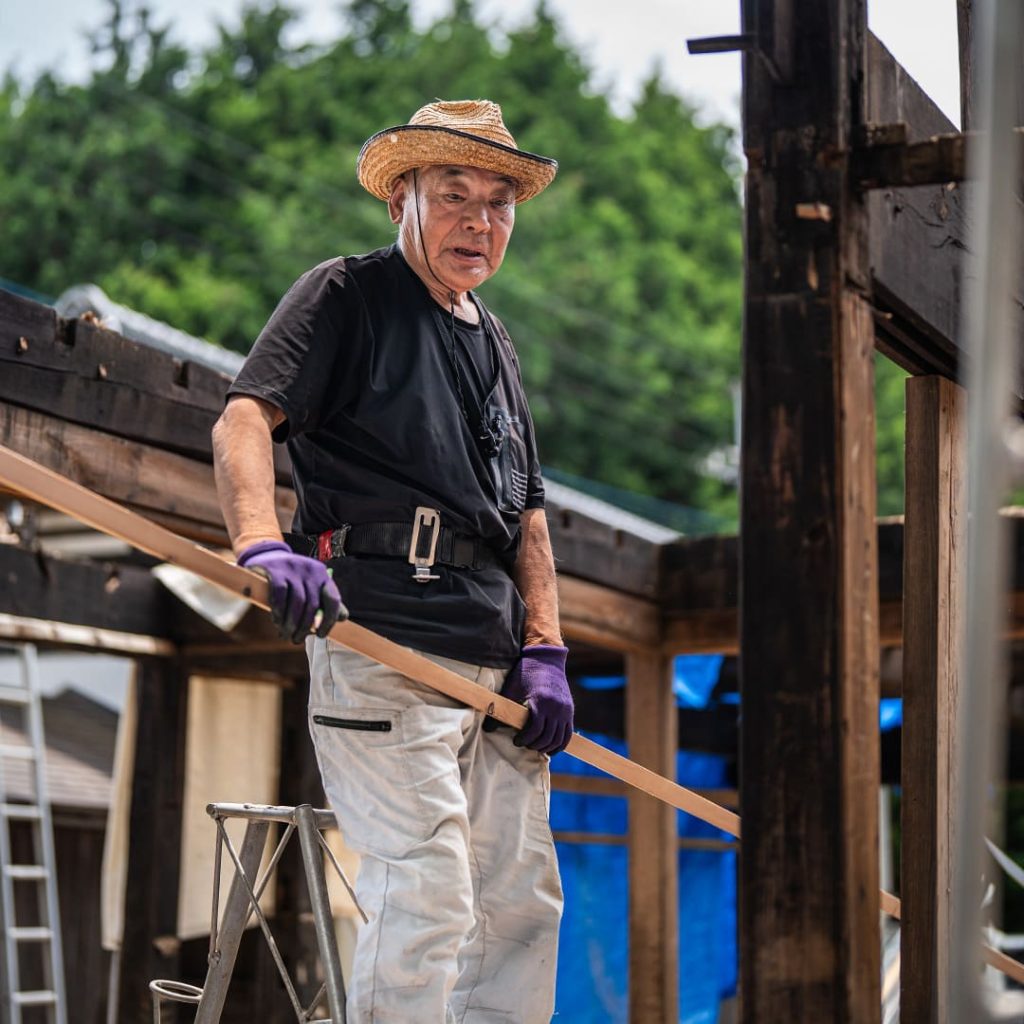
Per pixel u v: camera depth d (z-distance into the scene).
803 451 2.90
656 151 31.72
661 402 27.83
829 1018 2.73
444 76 30.88
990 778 2.26
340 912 8.47
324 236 27.16
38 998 8.77
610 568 7.37
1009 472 2.36
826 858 2.78
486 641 3.45
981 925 2.26
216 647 8.32
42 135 28.88
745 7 2.95
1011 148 2.35
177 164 28.44
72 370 4.92
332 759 3.34
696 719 9.56
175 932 8.35
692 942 9.46
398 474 3.42
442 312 3.59
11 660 12.83
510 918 3.54
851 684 2.84
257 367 3.28
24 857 10.27
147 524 2.71
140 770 8.42
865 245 3.05
